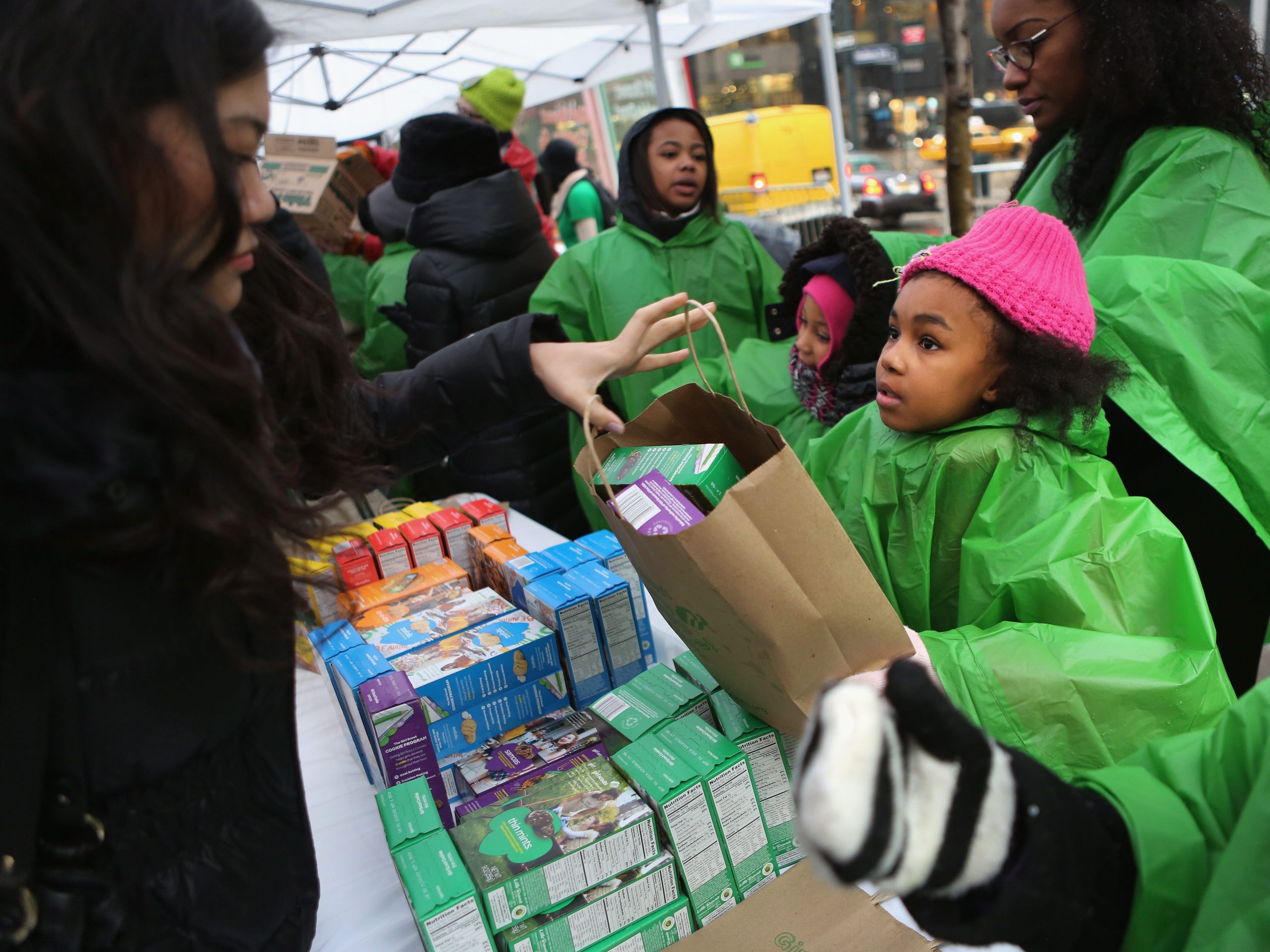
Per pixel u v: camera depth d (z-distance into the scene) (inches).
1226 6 60.3
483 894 31.6
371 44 138.5
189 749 26.8
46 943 24.4
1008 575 42.4
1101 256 58.0
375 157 142.9
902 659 19.9
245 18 22.3
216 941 28.8
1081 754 36.8
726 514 30.2
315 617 33.9
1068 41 61.6
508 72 135.0
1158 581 41.3
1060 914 20.9
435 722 42.1
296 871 31.3
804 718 34.1
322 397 36.7
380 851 39.7
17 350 20.8
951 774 19.0
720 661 35.4
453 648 44.4
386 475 38.6
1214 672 37.6
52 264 19.2
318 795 43.9
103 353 19.6
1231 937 19.8
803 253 71.4
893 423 47.4
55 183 19.1
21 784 22.7
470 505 59.9
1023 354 44.3
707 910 35.7
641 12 122.3
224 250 22.8
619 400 91.5
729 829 35.9
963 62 84.7
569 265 95.4
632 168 92.5
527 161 149.6
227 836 29.2
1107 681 36.7
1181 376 49.1
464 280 94.9
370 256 142.6
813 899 34.6
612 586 46.1
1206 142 57.7
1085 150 63.7
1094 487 43.1
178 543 24.0
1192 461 48.1
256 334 34.4
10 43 18.7
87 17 18.9
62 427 19.8
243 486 23.1
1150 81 57.4
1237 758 23.2
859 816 16.7
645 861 34.3
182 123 20.8
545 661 44.9
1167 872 22.2
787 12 149.3
